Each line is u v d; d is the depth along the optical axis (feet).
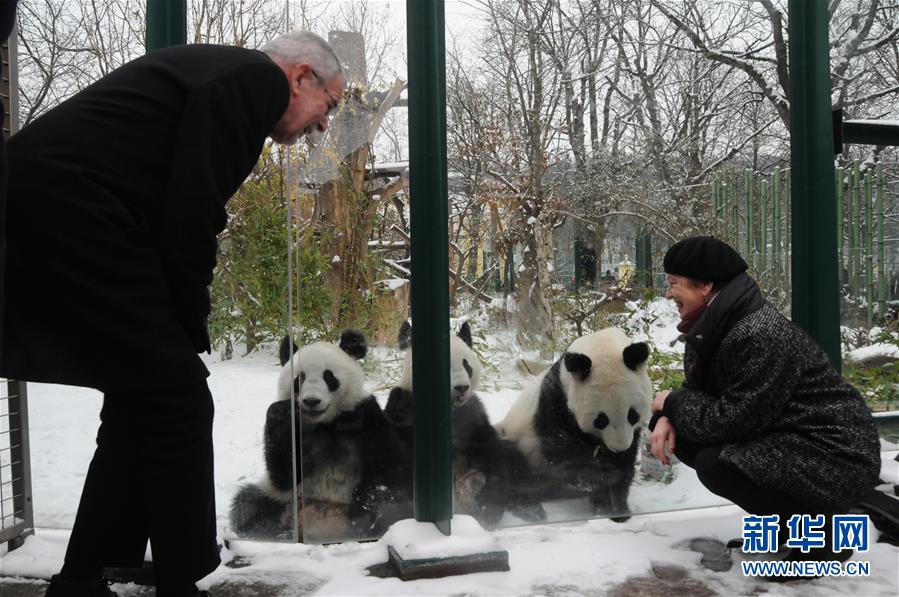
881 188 11.37
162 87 5.48
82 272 5.01
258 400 8.24
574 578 7.42
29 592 7.11
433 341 7.91
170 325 5.26
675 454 8.21
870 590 7.22
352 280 8.30
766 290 10.04
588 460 8.99
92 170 5.10
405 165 8.33
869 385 11.19
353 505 8.36
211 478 5.67
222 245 8.39
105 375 5.17
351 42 8.27
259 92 5.64
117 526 6.04
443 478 7.88
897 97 11.11
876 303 11.32
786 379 7.15
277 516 8.27
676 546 8.29
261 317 8.29
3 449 7.97
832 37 10.96
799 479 7.05
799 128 9.57
